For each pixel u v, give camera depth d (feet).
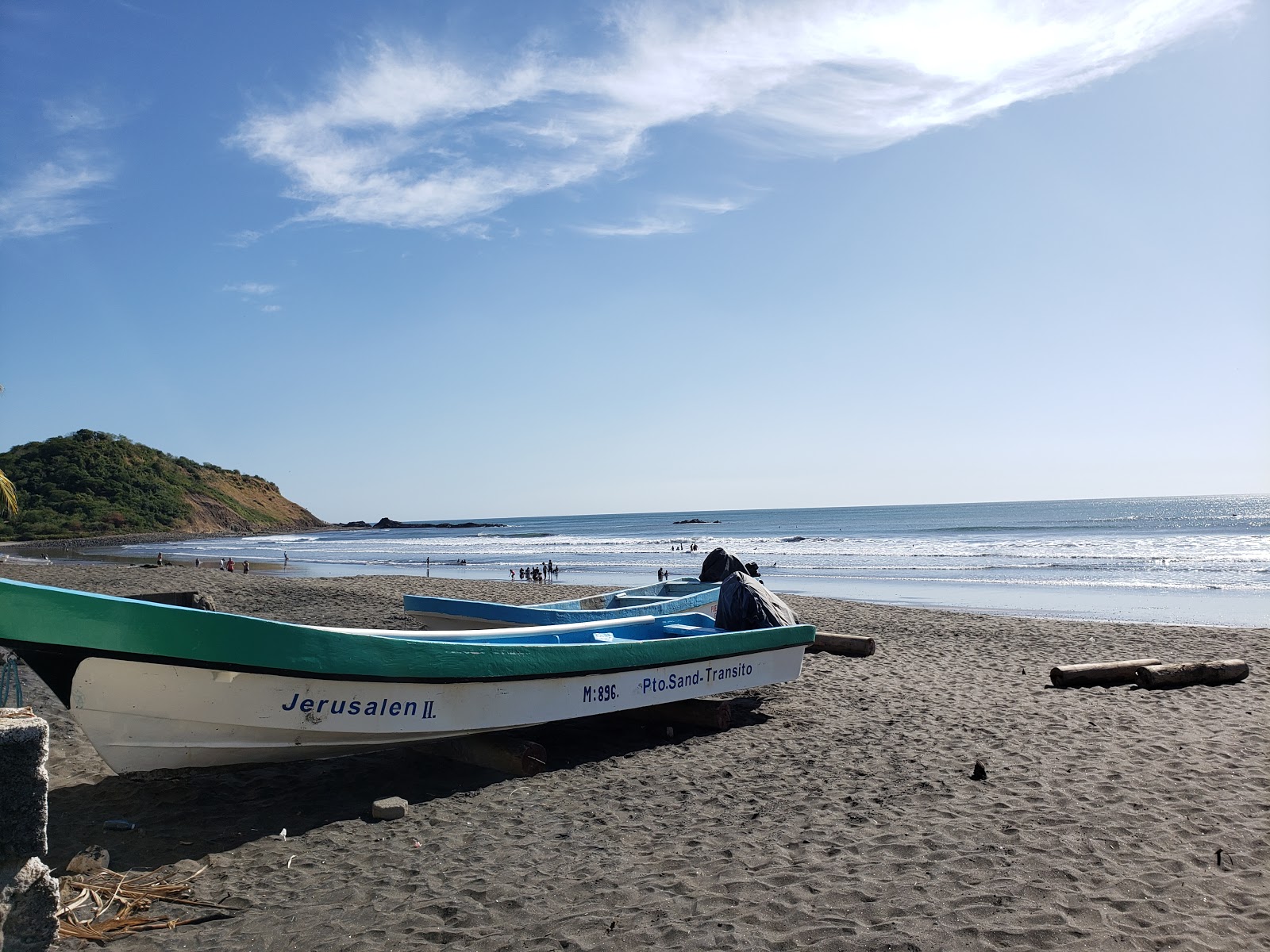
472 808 18.65
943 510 478.18
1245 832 16.81
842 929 12.78
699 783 20.56
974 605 79.82
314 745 18.31
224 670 16.46
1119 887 14.26
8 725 9.96
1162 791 19.60
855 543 192.65
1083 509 394.93
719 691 26.37
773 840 16.61
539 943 12.47
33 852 10.06
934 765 22.08
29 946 9.95
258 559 185.68
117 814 17.67
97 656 15.29
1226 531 189.06
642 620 29.58
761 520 418.72
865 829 17.19
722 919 13.21
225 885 14.44
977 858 15.49
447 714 19.77
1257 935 12.54
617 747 24.08
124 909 13.24
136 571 100.68
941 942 12.32
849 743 24.50
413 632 22.94
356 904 13.79
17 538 305.32
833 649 42.19
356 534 441.68
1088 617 69.31
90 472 377.09
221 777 20.38
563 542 244.42
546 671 21.34
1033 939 12.43
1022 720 27.50
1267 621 65.46
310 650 17.31
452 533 408.05
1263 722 27.14
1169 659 41.39
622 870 15.15
